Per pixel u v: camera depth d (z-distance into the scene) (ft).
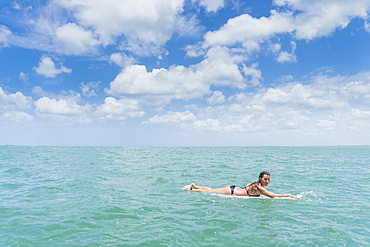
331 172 39.93
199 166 49.06
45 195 23.41
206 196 23.71
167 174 37.68
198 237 13.67
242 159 67.41
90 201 21.22
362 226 15.42
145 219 16.70
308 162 57.41
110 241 13.05
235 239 13.42
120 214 17.69
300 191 25.94
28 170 41.22
